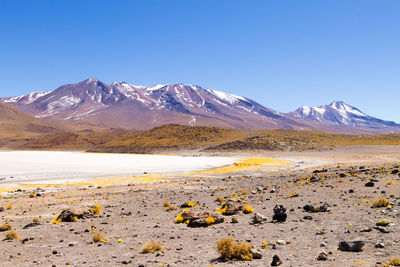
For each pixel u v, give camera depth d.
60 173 57.66
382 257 8.34
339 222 13.19
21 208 24.08
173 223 15.91
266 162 86.25
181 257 9.69
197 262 9.06
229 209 17.66
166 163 88.06
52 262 10.02
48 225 17.17
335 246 9.81
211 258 9.40
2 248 12.28
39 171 61.31
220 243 9.56
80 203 26.05
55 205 25.14
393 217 13.06
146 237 13.09
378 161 73.50
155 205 23.16
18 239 13.91
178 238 12.48
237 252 9.21
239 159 107.12
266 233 12.25
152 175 54.88
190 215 15.85
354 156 100.50
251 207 18.16
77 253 11.10
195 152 158.38
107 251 11.16
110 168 70.06
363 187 24.02
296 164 78.62
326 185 27.38
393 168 41.16
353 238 9.83
